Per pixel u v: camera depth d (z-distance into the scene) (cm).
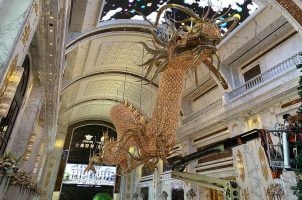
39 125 1143
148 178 1800
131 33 1074
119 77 1525
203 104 1386
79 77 1377
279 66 868
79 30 887
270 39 961
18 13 307
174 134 521
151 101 1661
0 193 505
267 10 856
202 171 1266
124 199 2058
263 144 332
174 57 488
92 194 2161
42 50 622
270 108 868
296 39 867
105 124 2375
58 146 2148
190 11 480
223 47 1076
